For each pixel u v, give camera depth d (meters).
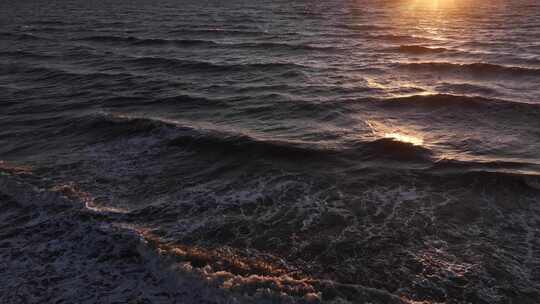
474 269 6.68
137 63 23.17
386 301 5.82
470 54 24.59
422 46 26.72
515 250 7.12
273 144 11.23
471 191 8.97
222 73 20.67
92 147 11.36
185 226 7.77
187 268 6.34
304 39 30.95
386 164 10.30
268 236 7.51
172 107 15.22
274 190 9.12
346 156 10.77
